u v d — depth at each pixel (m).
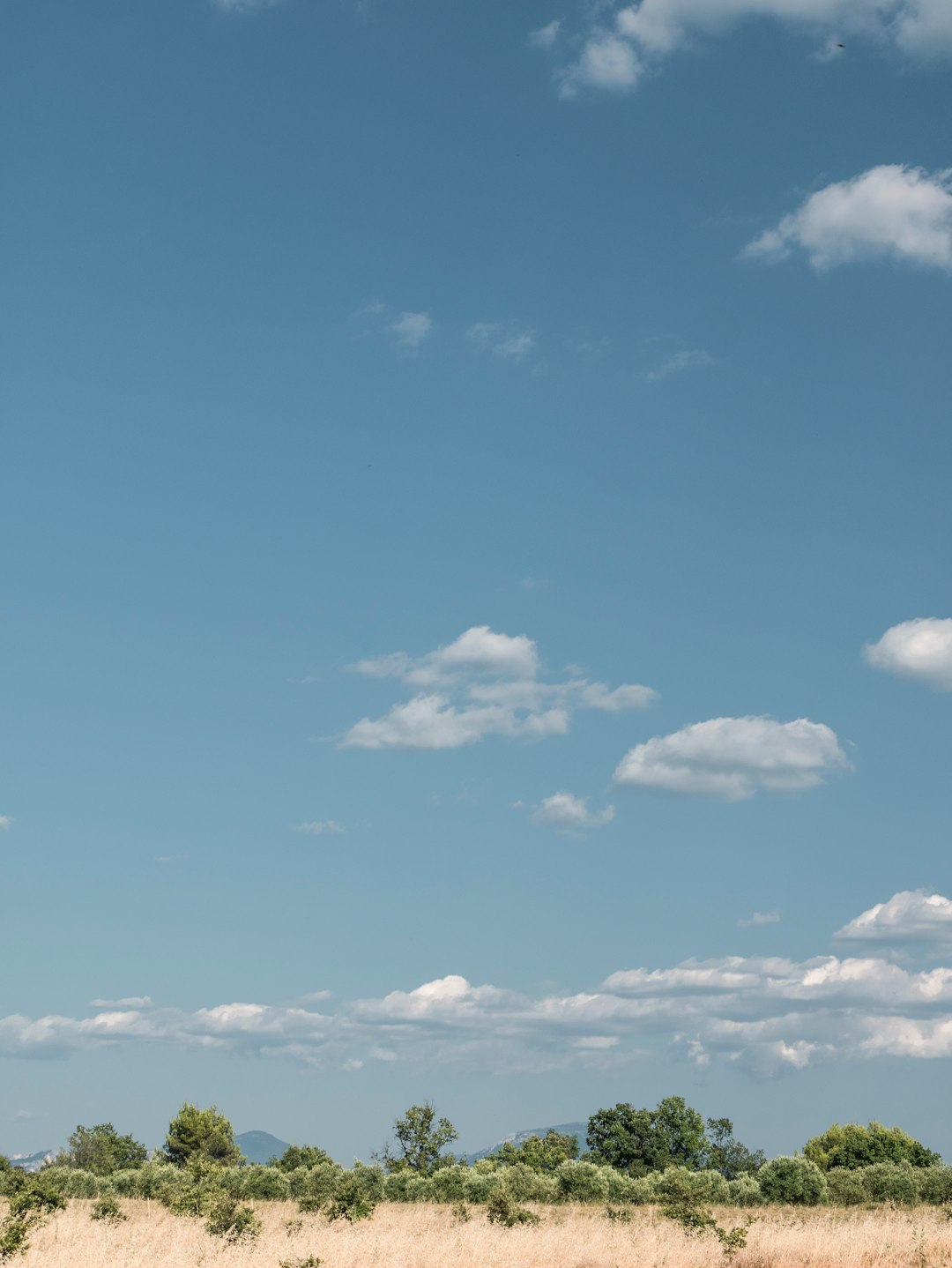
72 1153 132.00
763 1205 59.28
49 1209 44.84
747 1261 32.59
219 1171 60.75
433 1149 107.31
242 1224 38.69
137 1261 30.48
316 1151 98.56
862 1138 105.69
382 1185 65.31
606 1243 35.59
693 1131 113.62
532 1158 112.69
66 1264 29.73
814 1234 36.00
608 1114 116.44
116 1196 66.88
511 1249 34.09
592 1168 61.81
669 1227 39.88
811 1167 60.88
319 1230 39.00
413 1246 33.47
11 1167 70.69
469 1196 61.09
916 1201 58.16
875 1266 31.91
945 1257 31.94
